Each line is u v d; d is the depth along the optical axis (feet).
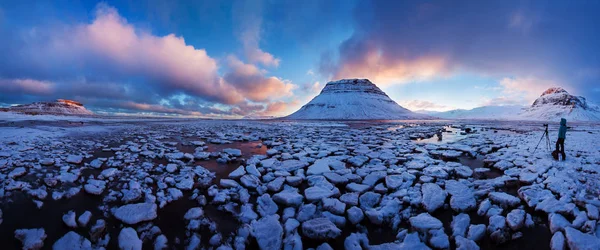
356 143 36.99
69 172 17.65
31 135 35.96
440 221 11.30
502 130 68.54
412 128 76.23
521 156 24.56
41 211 12.28
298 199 13.80
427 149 31.09
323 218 11.46
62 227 11.02
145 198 13.79
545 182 15.69
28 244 9.46
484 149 29.66
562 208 11.89
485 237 10.53
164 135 45.24
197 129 61.93
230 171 20.40
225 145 34.53
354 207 12.64
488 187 15.44
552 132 58.75
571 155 24.34
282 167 20.86
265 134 50.72
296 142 38.14
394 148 32.14
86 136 39.37
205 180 16.96
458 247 9.61
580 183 15.65
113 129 55.52
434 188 14.96
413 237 10.29
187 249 9.71
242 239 10.27
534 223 11.55
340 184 16.96
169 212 12.73
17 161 19.57
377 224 11.78
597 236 9.98
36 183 15.46
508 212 12.76
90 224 11.26
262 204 13.58
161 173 18.85
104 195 14.32
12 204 12.76
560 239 9.76
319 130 65.16
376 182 17.38
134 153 25.64
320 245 9.81
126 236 10.08
